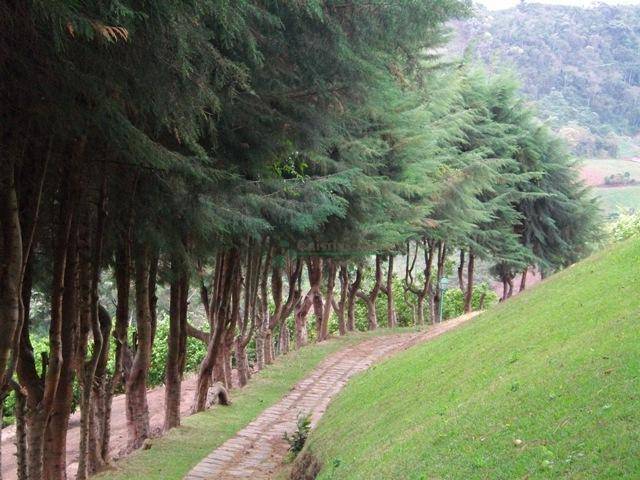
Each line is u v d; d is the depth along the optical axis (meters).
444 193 26.02
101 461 11.55
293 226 13.80
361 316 40.28
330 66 9.61
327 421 12.16
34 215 7.85
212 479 10.99
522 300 14.52
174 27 5.91
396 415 10.02
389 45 10.32
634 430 5.52
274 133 10.26
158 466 11.60
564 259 39.25
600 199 43.59
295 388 19.58
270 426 15.04
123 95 6.64
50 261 11.93
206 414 15.98
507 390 8.04
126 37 5.04
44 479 9.66
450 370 11.09
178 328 14.54
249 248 18.11
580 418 6.21
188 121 7.36
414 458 7.30
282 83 9.76
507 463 6.03
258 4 8.37
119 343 11.86
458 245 33.09
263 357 22.92
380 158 19.00
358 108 11.57
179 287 14.50
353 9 9.16
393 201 18.66
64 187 8.89
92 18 5.18
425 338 18.50
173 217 10.51
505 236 34.06
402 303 40.69
